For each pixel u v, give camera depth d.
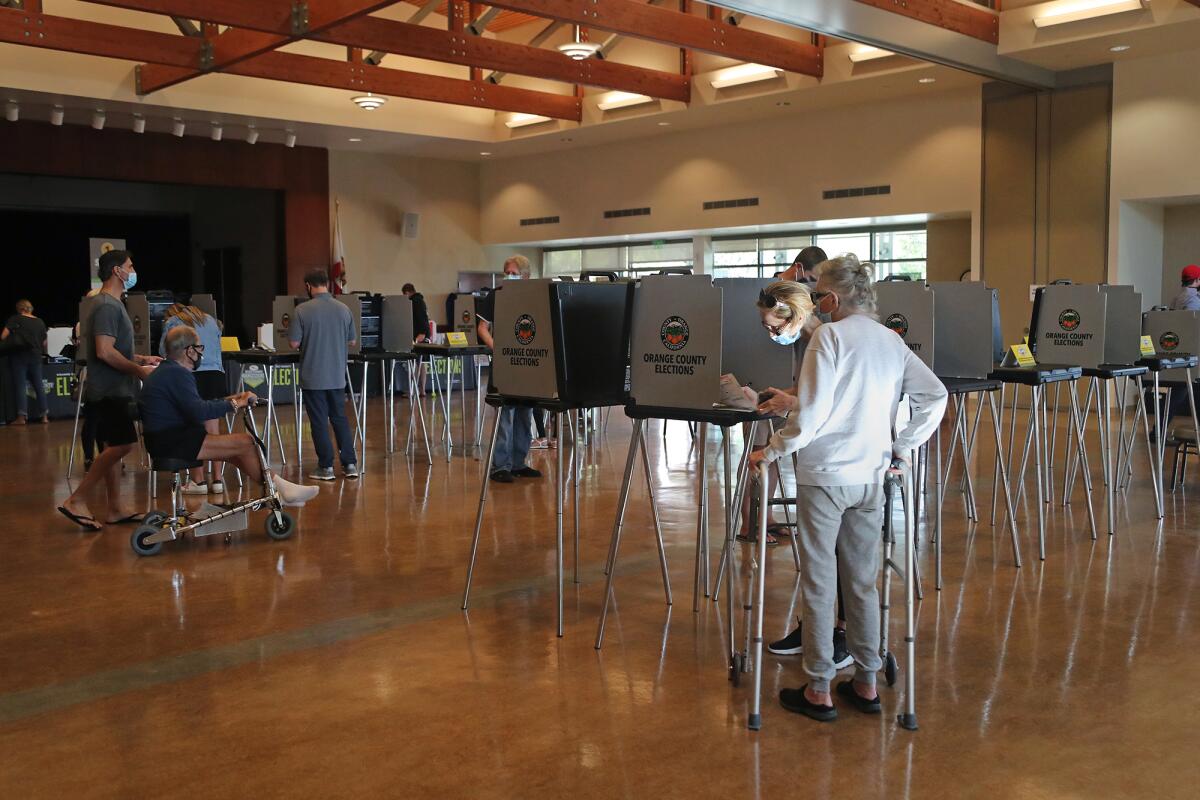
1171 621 3.91
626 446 9.06
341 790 2.60
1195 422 6.52
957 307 4.74
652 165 15.42
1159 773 2.65
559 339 3.65
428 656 3.60
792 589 4.39
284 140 15.27
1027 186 11.69
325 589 4.48
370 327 11.87
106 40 10.34
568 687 3.29
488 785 2.62
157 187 15.10
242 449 5.45
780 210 13.92
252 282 16.09
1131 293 5.77
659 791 2.57
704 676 3.38
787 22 8.47
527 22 14.55
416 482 7.21
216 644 3.75
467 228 18.09
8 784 2.64
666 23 10.15
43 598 4.37
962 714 3.04
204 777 2.68
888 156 12.82
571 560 4.95
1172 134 10.62
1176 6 9.41
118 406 5.79
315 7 9.12
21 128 13.36
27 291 16.03
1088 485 5.28
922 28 9.69
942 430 9.77
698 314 3.38
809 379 2.83
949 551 5.05
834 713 3.01
